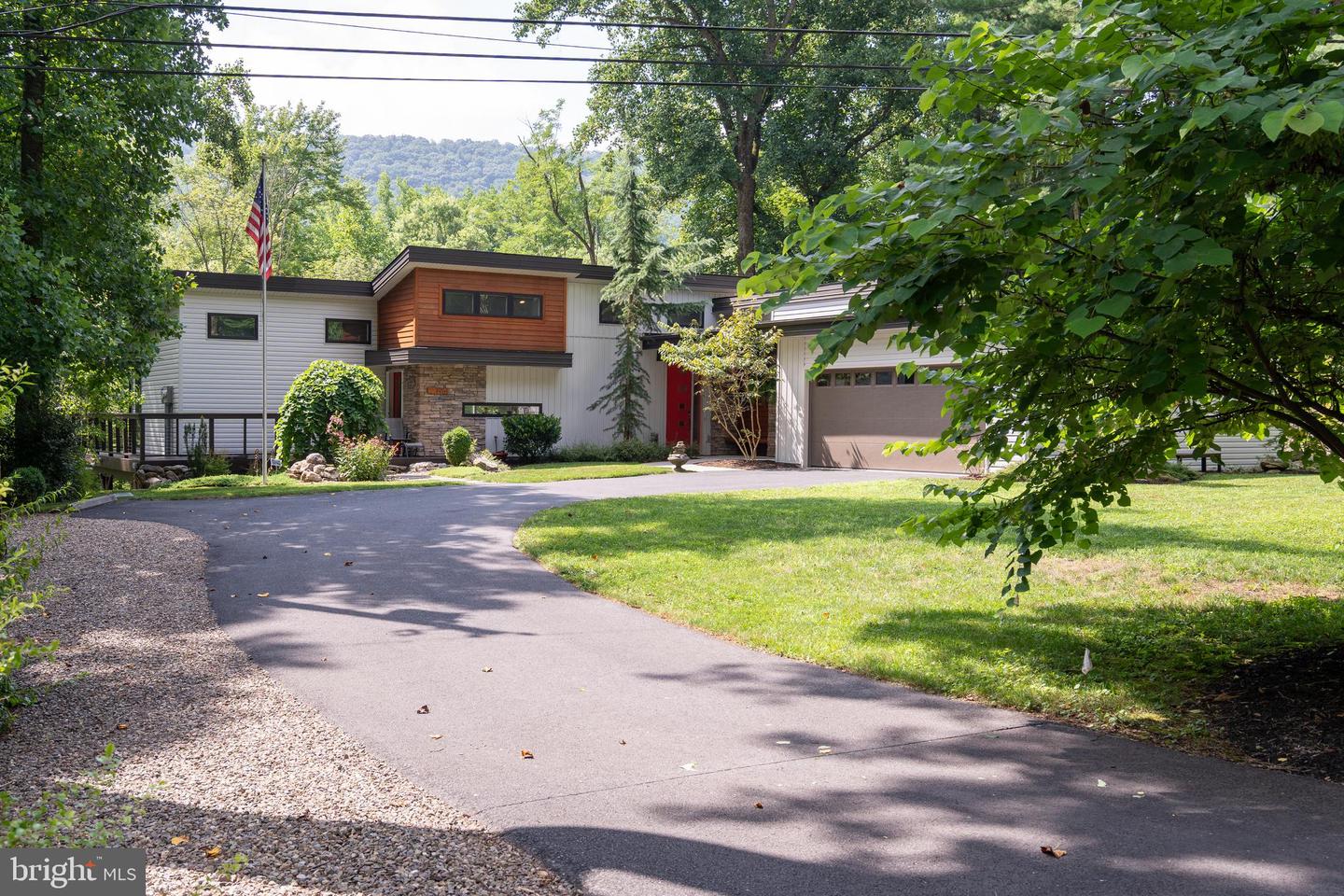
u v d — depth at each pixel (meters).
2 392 6.30
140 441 23.36
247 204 48.38
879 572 9.38
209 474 22.31
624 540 11.34
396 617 8.00
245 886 3.33
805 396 23.11
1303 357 5.54
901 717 5.50
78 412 23.53
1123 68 3.61
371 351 26.83
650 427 28.44
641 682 6.21
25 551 5.36
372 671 6.43
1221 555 9.48
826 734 5.21
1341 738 4.81
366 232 64.62
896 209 4.57
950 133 4.87
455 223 68.00
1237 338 5.05
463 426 25.92
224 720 5.38
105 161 18.16
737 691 6.03
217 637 7.27
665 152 36.72
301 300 26.05
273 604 8.43
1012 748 4.97
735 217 41.78
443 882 3.44
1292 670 5.91
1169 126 3.96
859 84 34.25
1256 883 3.41
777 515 13.30
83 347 16.12
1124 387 5.24
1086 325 3.85
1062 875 3.51
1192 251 3.77
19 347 14.52
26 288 14.30
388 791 4.36
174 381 25.08
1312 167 4.38
